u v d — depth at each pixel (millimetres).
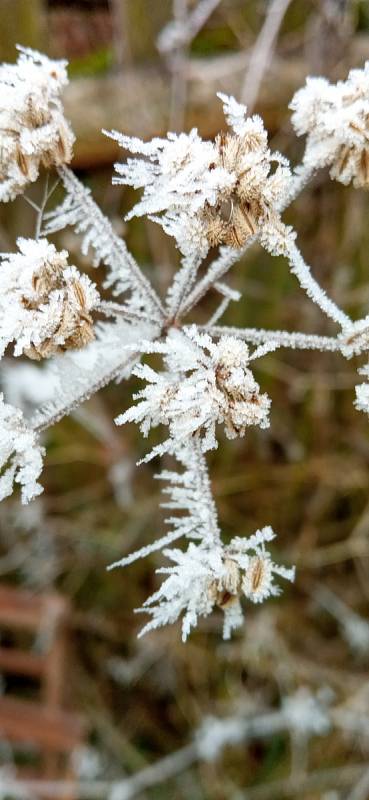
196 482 344
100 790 658
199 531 343
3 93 339
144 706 695
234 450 612
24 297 323
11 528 653
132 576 653
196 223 323
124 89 484
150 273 530
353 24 491
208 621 637
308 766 652
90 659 687
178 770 667
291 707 647
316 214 546
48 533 648
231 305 560
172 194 322
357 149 340
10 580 677
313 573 656
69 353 350
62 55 487
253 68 479
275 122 501
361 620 650
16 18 474
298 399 608
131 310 345
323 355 587
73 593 668
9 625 650
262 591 338
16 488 622
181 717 688
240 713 663
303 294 570
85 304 326
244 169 319
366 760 642
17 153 343
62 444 611
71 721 599
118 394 593
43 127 342
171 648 663
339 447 626
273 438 619
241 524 642
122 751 677
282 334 344
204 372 319
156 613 340
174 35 476
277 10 474
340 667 664
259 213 325
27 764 677
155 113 487
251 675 672
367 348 341
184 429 319
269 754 673
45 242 324
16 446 333
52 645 619
